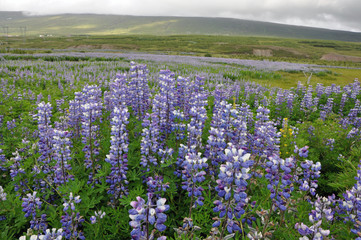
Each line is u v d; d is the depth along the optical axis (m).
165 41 155.25
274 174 3.38
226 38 193.12
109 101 8.88
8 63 27.00
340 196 4.95
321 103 15.68
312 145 7.86
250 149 6.15
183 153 4.87
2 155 5.68
